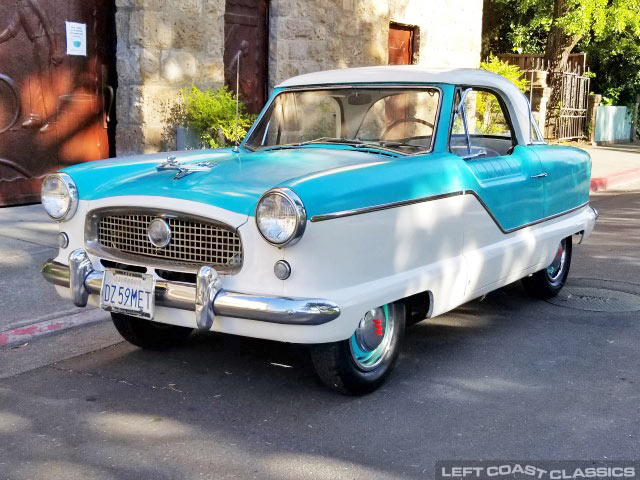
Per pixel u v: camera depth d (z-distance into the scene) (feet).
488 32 77.05
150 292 13.39
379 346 14.52
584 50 76.54
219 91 32.91
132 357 16.42
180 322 13.43
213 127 31.86
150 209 13.57
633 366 16.11
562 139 70.08
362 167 13.91
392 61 46.68
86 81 31.30
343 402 14.06
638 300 21.17
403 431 12.87
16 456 11.90
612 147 71.41
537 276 20.62
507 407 13.92
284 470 11.50
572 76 69.67
